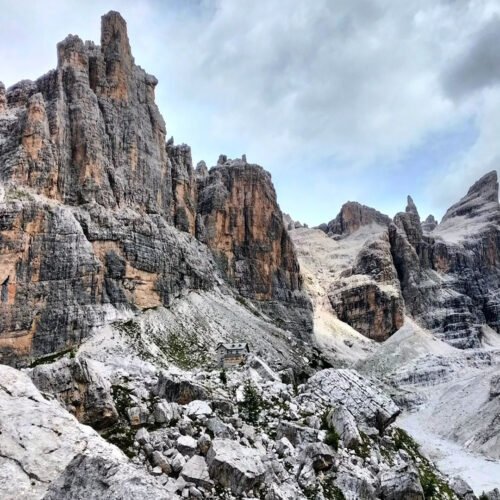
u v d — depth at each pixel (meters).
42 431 29.11
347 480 50.41
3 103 161.62
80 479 18.58
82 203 147.50
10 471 25.61
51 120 148.50
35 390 32.81
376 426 68.88
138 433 47.53
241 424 55.88
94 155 153.50
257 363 84.88
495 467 110.94
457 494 62.97
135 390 58.00
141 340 127.38
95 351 117.38
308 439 55.56
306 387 75.12
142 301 149.12
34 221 127.31
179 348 132.62
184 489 40.00
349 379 75.50
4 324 114.44
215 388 66.12
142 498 17.52
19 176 136.00
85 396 49.38
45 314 121.69
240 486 41.66
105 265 142.00
